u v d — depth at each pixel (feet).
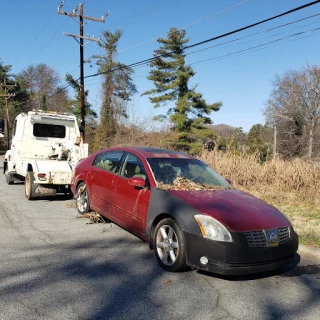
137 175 18.58
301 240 19.34
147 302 12.13
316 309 12.27
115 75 134.72
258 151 48.08
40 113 36.40
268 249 13.88
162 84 120.57
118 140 117.29
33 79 230.07
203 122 119.14
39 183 29.09
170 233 15.11
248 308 12.11
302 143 179.01
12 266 14.92
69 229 21.34
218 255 13.32
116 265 15.58
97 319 10.80
